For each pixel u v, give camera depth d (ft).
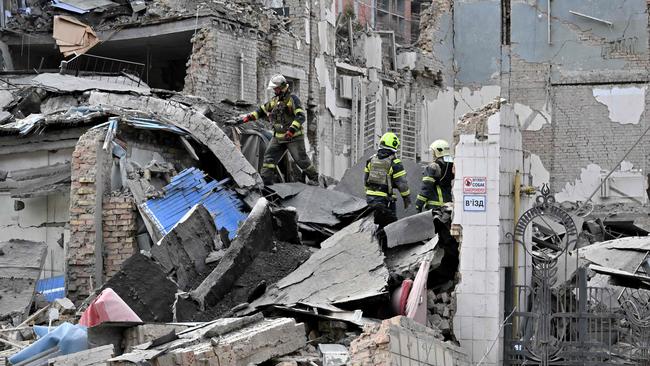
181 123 60.13
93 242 54.65
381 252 47.42
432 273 48.44
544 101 109.29
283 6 90.74
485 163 47.11
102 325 39.42
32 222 58.70
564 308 46.34
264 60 84.89
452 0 111.04
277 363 38.96
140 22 80.53
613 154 108.37
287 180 64.34
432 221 49.37
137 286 45.75
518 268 48.01
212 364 36.24
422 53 108.06
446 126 110.11
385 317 45.50
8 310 50.93
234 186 58.85
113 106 61.31
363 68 100.22
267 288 47.03
